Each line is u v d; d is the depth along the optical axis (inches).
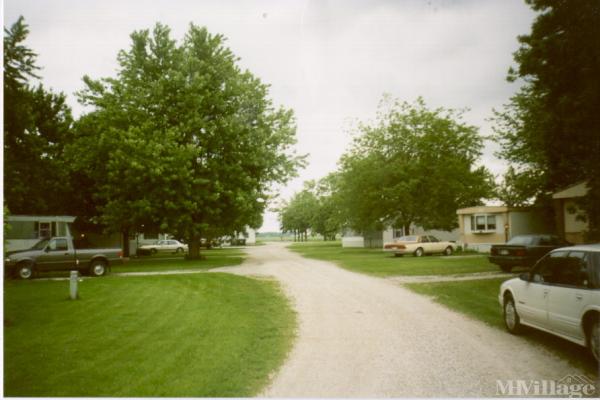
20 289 619.2
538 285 312.7
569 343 316.5
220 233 1346.0
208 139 1147.9
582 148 549.3
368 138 1514.5
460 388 228.1
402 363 270.1
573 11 478.0
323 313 436.1
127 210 1111.0
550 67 503.8
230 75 1235.9
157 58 1221.1
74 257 818.2
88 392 225.3
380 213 1465.3
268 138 1222.3
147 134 1094.4
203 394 220.7
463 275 732.0
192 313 439.2
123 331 360.8
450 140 1466.5
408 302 491.5
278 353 293.9
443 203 1481.3
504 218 1285.7
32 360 280.8
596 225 549.0
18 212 1176.8
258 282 695.7
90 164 1189.1
